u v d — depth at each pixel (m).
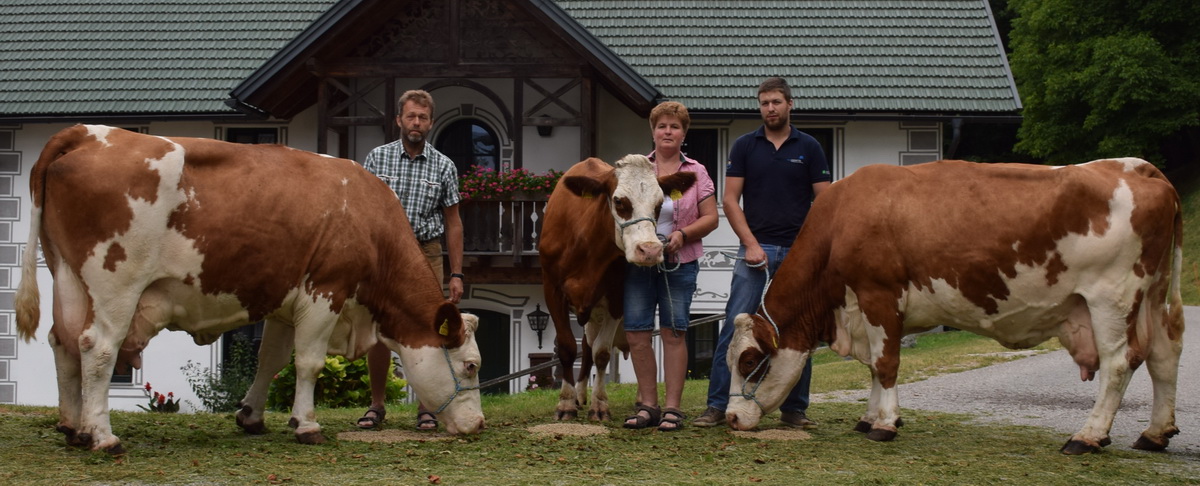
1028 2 36.31
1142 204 5.54
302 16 17.91
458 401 6.16
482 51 14.79
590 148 14.77
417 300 6.09
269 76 14.24
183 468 4.90
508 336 16.25
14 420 6.37
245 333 15.77
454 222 7.24
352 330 6.09
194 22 17.80
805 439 6.18
